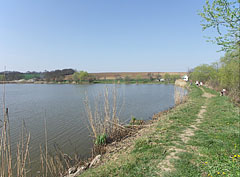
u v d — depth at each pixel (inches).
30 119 652.1
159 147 275.0
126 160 246.4
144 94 1502.2
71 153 362.9
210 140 283.9
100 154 334.3
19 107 901.8
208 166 203.8
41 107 898.7
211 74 1507.1
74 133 487.2
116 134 419.8
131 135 414.9
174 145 279.0
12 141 430.6
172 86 2571.4
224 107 589.0
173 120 458.6
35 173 288.0
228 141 276.5
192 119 457.7
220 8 235.1
